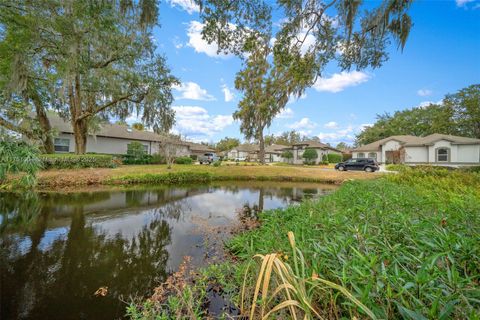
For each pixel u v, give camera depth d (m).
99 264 2.74
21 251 3.04
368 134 32.06
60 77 9.03
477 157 16.75
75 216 4.64
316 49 4.34
